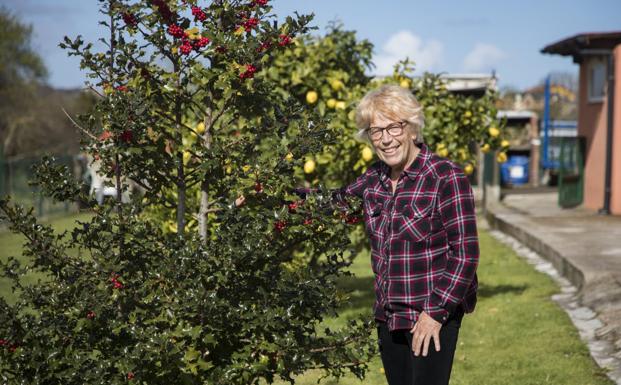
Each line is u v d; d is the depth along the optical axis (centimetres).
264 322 337
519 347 648
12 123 3669
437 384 319
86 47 369
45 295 357
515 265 1170
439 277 316
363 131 337
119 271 346
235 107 408
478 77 1744
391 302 323
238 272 350
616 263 955
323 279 364
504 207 1989
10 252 1327
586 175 1930
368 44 852
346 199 363
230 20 389
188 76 383
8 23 3712
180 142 391
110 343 347
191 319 338
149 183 386
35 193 358
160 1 371
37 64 3803
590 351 619
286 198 371
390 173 343
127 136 352
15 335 338
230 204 358
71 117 375
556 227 1448
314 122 382
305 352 354
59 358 337
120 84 379
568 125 3631
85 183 365
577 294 859
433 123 782
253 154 387
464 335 704
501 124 817
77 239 355
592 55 1861
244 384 347
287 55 789
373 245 341
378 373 570
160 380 334
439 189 316
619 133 1714
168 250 349
